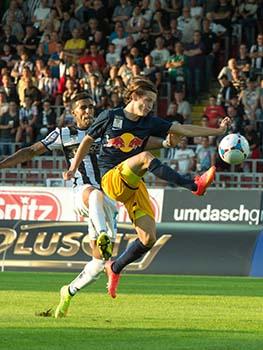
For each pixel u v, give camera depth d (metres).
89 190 17.83
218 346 13.43
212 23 48.19
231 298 21.31
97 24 50.16
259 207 32.66
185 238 29.72
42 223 30.91
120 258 17.05
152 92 17.14
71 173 17.38
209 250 29.47
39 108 45.78
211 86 47.44
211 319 16.94
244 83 44.31
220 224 29.84
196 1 48.88
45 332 14.79
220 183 39.59
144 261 29.72
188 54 46.81
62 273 29.58
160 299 20.83
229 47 48.59
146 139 17.47
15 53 50.94
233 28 48.66
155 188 34.62
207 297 21.50
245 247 29.30
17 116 45.81
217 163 41.41
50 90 47.41
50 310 17.25
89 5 50.78
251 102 43.72
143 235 16.89
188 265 29.41
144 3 49.50
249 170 42.06
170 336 14.48
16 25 52.34
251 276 28.92
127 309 18.53
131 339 14.11
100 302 19.94
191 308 18.92
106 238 16.27
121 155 17.41
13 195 35.44
